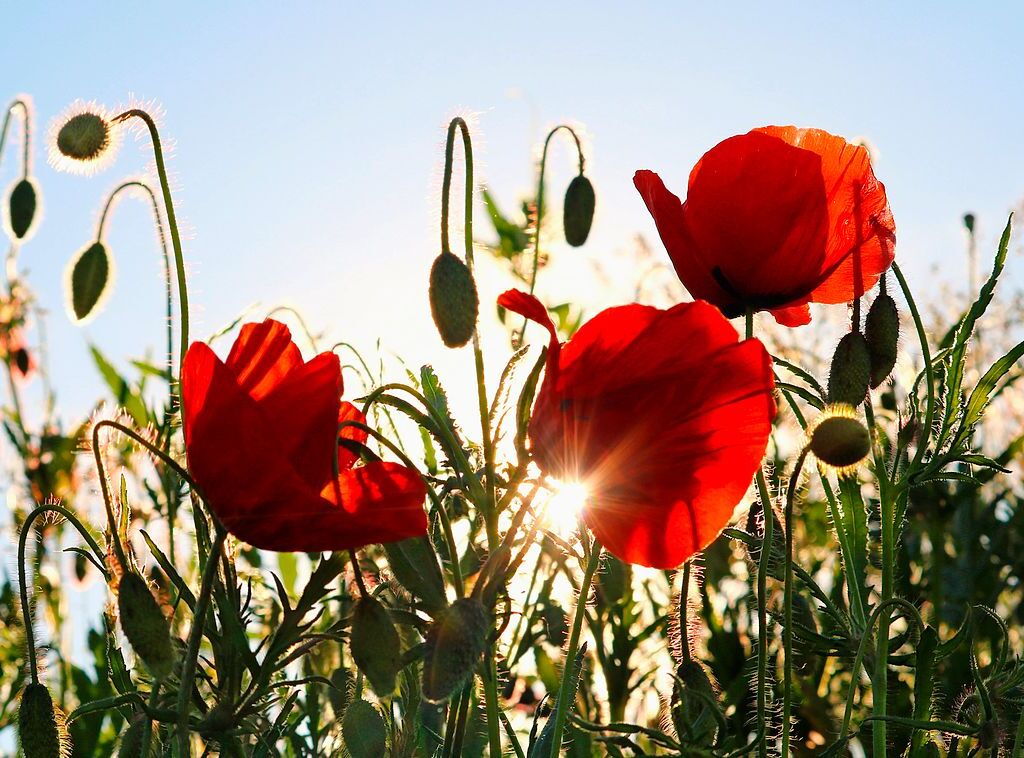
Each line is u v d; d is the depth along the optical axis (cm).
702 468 44
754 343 44
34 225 74
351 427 47
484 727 54
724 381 44
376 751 46
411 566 46
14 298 92
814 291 52
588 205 77
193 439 42
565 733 56
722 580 70
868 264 51
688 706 51
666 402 44
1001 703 54
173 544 61
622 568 63
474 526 56
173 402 58
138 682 54
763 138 50
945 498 78
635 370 44
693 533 45
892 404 66
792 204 50
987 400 56
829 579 69
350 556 44
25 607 48
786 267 50
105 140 53
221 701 46
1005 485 81
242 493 41
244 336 46
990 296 56
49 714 47
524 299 43
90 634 70
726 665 66
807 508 72
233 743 45
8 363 90
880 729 52
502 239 78
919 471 55
